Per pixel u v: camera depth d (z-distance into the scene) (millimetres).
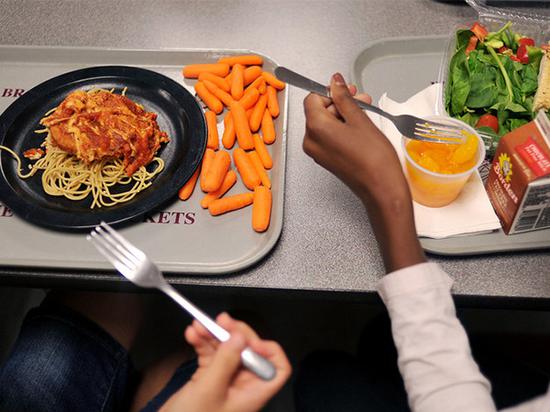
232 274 829
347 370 1015
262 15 1169
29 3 1195
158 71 1104
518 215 786
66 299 1053
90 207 905
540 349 1094
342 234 862
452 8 1164
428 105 965
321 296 824
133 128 938
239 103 1002
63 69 1105
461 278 811
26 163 951
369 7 1174
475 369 625
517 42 998
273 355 650
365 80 1060
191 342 658
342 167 705
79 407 922
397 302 650
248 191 931
